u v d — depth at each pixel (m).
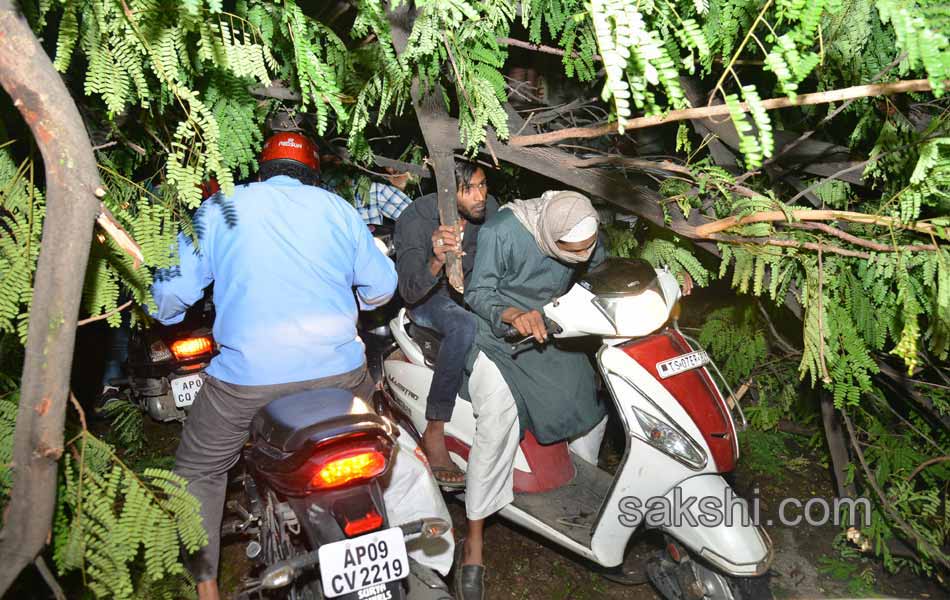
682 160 3.61
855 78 2.62
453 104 2.95
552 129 4.17
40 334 1.66
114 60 1.89
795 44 1.49
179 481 2.17
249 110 2.54
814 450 4.54
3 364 2.53
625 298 2.95
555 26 2.68
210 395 2.62
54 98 1.52
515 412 3.19
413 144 4.12
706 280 3.35
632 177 3.67
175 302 2.59
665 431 2.87
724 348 4.42
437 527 2.36
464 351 3.25
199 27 1.86
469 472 3.22
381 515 2.28
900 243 2.72
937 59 1.29
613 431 4.42
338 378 2.62
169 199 2.55
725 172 2.89
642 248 3.86
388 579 2.24
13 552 1.83
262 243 2.55
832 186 3.13
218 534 2.70
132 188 2.49
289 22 1.92
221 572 3.52
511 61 3.99
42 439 1.73
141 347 4.13
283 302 2.54
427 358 3.50
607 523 3.01
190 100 1.83
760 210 2.82
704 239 3.08
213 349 4.02
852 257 2.84
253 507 2.83
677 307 3.18
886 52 2.56
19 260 1.98
